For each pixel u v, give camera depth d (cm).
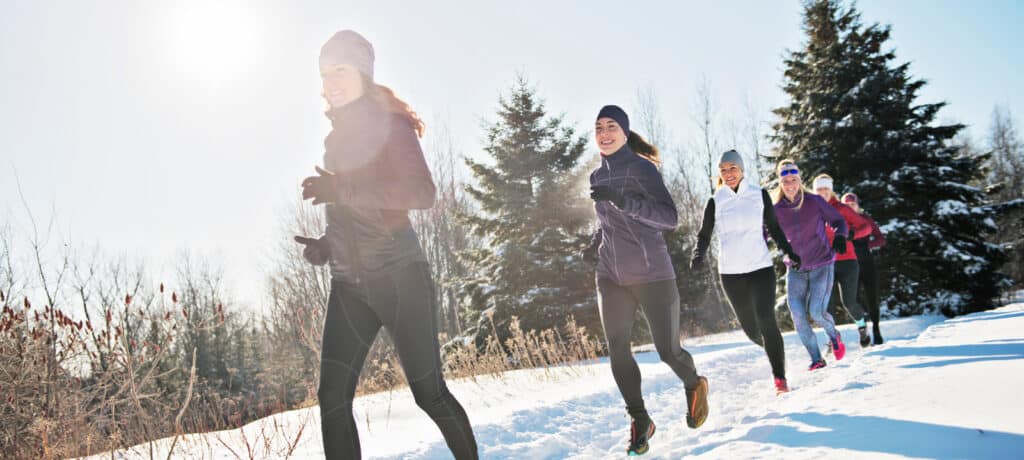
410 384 256
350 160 254
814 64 1825
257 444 434
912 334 873
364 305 258
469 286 1599
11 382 461
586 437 413
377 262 248
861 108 1714
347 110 261
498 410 477
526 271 1494
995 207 1622
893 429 245
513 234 1573
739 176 513
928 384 326
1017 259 2759
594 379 646
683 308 2069
